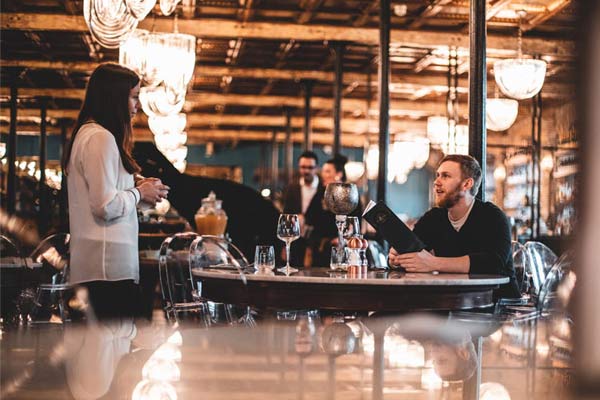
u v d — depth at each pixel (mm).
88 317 3031
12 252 3719
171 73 7559
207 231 5926
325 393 896
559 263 3178
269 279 3211
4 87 13016
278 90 16938
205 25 10555
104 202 2986
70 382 934
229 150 26906
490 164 11055
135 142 6195
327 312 3543
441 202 4102
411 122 20344
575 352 773
